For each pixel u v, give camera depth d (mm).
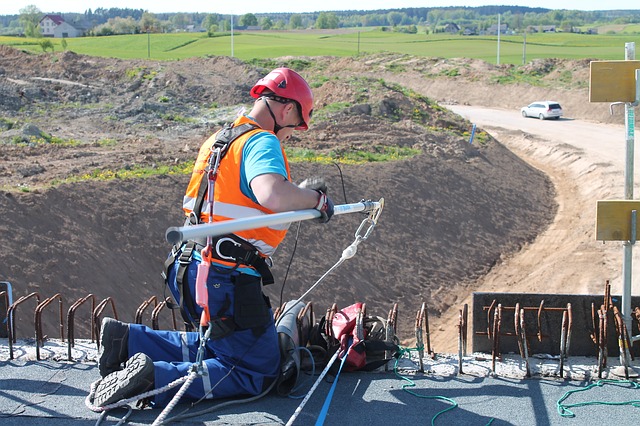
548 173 30828
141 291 14461
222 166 3473
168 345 3779
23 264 13047
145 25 122312
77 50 74250
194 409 3654
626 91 4098
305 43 99688
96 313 4695
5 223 13656
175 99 33656
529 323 4422
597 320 4312
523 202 25438
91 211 15375
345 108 31188
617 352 4406
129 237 15391
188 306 3635
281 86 3643
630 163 4164
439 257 19953
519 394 3906
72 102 32125
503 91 50875
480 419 3627
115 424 3514
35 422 3547
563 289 17625
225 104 33656
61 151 20922
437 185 23734
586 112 43906
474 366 4266
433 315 17234
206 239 3523
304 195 3332
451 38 116750
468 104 51281
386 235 19781
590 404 3787
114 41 93812
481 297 4449
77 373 4148
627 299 4195
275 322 4117
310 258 17359
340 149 24938
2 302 4691
